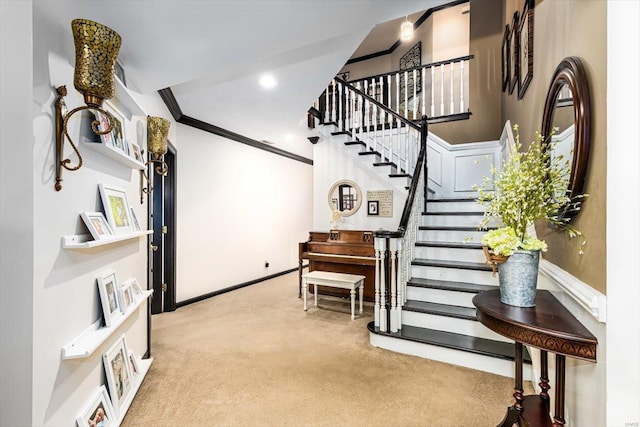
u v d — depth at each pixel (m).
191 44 1.81
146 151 2.55
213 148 4.43
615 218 0.87
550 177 1.36
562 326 1.14
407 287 2.96
